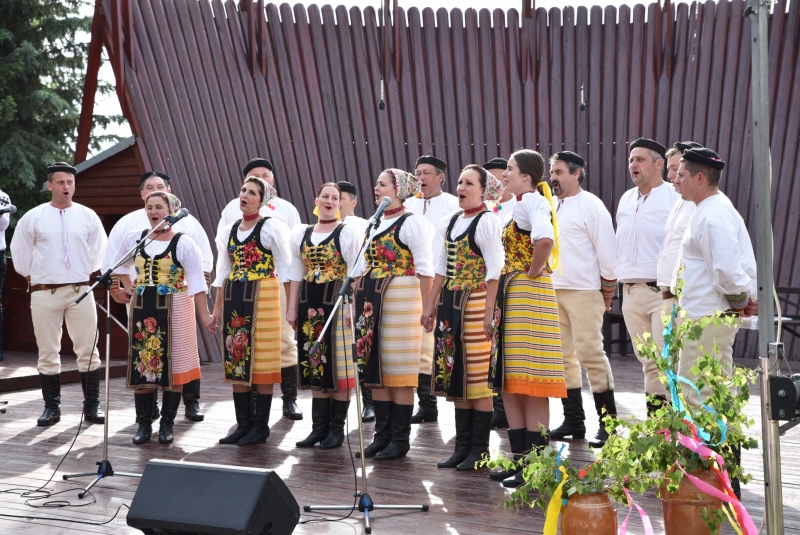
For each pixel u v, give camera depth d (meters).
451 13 9.22
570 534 3.02
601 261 5.17
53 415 6.03
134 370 5.33
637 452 2.98
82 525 3.76
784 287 8.41
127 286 5.55
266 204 5.41
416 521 3.77
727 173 8.88
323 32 9.27
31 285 6.14
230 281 5.33
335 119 9.29
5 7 19.30
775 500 2.78
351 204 6.40
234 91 9.09
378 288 4.86
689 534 3.06
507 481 4.29
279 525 3.06
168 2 8.83
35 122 19.56
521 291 4.21
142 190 6.16
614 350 9.55
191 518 2.96
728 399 3.09
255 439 5.28
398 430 4.89
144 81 8.77
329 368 5.09
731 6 8.78
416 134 9.30
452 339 4.58
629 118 9.07
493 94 9.22
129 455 5.07
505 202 6.01
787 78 8.72
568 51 9.09
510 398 4.34
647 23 8.97
